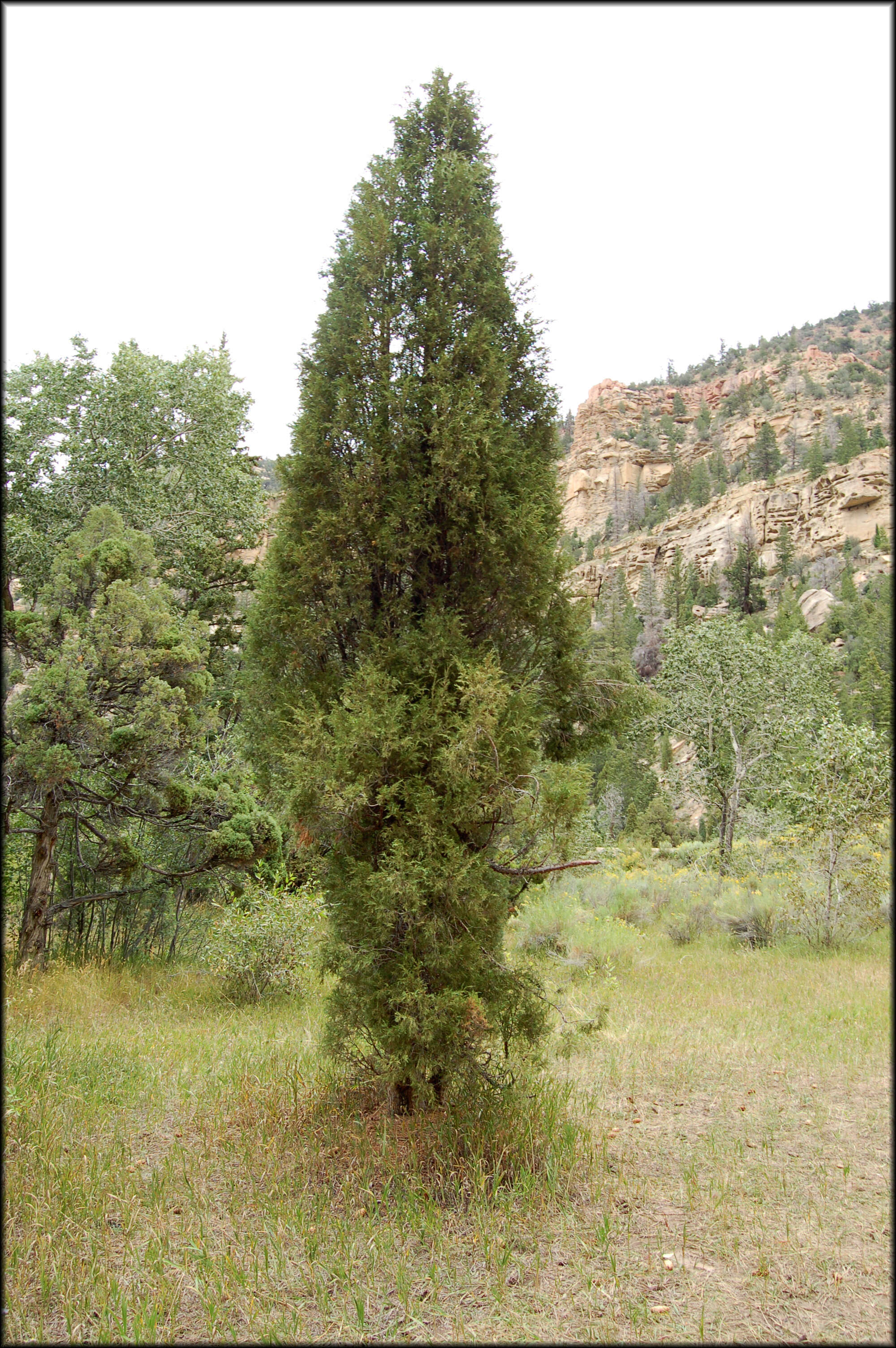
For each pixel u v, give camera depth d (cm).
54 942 1109
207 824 1102
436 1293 347
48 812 1012
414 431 533
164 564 1886
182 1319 332
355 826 508
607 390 16262
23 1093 546
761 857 1931
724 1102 582
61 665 958
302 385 567
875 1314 327
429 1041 452
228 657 1988
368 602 543
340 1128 507
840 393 12962
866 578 7781
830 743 1320
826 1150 502
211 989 998
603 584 8469
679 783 2761
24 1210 412
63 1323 326
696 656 2481
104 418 1791
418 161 582
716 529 10150
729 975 1073
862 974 1034
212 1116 552
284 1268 364
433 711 490
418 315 568
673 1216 418
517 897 554
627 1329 320
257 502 2052
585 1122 548
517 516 527
